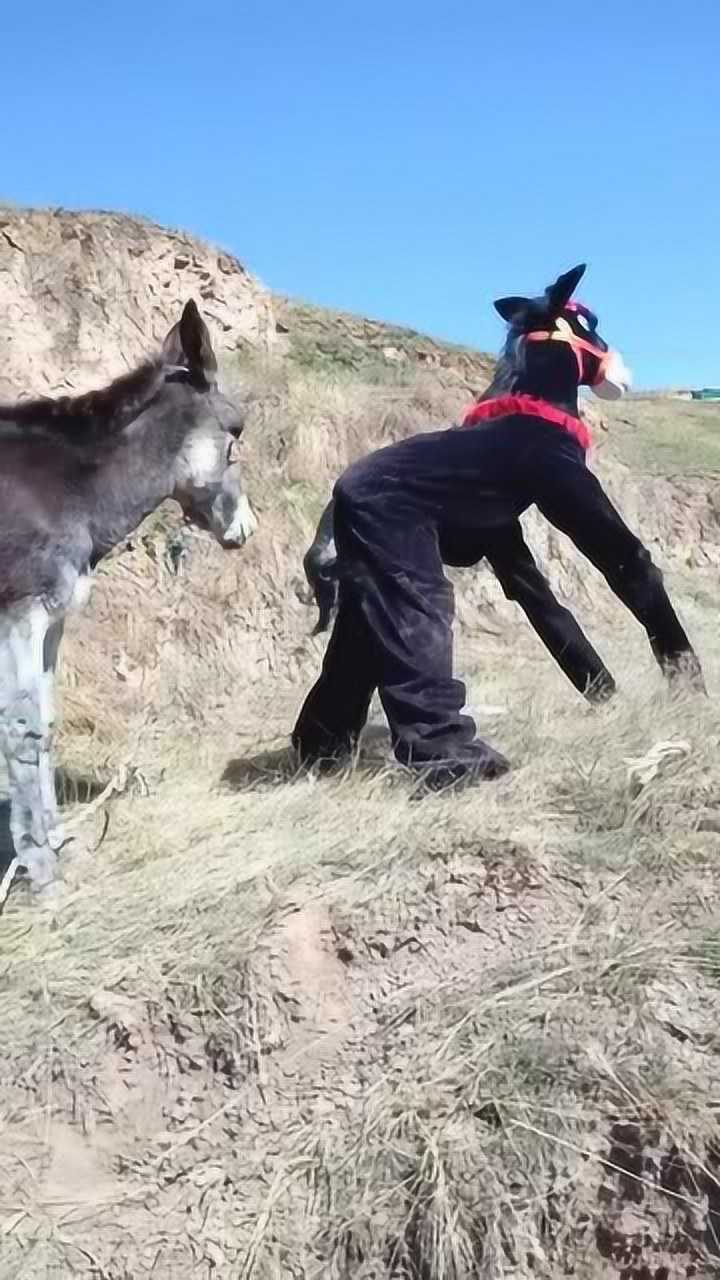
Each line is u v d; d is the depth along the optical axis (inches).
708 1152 158.1
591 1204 156.8
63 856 246.4
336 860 218.7
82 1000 192.2
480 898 203.8
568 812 231.1
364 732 291.1
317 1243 158.4
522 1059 171.2
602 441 716.0
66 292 503.2
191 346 263.0
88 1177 171.6
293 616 432.5
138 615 400.5
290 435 502.9
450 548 274.4
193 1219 162.9
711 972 183.9
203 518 272.5
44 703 235.1
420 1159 160.9
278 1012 187.9
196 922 206.5
